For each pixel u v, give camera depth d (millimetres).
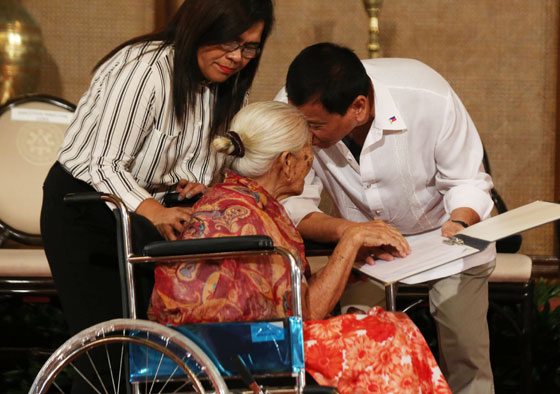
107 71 5184
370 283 6004
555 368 7508
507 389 7508
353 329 4496
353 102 5039
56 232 5145
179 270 4500
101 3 9578
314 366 4469
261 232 4500
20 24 9445
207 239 4324
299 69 5027
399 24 9672
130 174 5062
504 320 7688
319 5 9688
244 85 5352
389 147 5488
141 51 5141
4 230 8016
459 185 5492
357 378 4434
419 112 5418
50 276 7008
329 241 5391
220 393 4156
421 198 5688
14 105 8219
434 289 5605
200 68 5102
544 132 9680
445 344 5668
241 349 4379
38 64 9516
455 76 9688
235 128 4742
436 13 9672
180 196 5160
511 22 9648
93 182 5008
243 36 4949
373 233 4910
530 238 9594
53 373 4332
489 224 4938
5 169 8094
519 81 9672
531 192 9711
